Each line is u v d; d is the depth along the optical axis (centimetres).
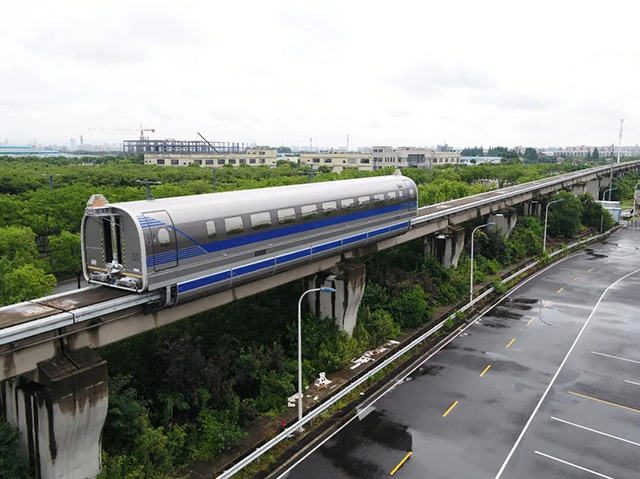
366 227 4022
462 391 3412
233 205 2900
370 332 4053
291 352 3650
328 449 2753
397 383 3531
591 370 3734
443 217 5506
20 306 2236
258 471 2575
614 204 10675
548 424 3000
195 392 2783
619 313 5019
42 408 2086
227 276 2803
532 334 4459
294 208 3297
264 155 18338
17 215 5197
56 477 2148
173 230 2503
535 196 8606
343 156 19400
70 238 4725
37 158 15662
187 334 2953
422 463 2622
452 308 4859
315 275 3906
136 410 2527
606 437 2866
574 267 6919
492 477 2511
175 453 2575
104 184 8000
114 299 2334
